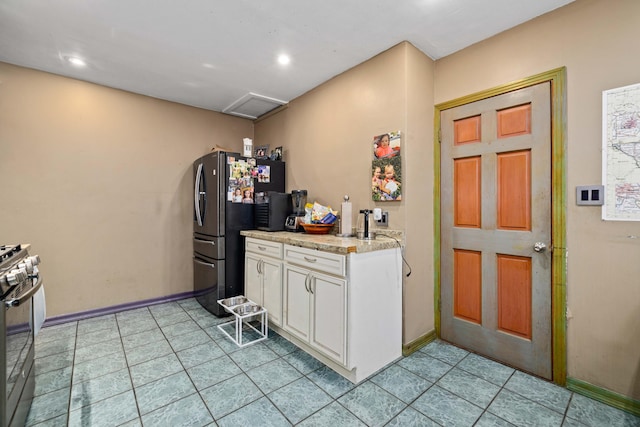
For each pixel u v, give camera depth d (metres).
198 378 1.94
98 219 3.07
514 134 2.06
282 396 1.76
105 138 3.10
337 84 2.84
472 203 2.30
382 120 2.40
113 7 1.88
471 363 2.14
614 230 1.69
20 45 2.33
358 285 1.89
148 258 3.38
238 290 3.13
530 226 2.00
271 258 2.59
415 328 2.33
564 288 1.85
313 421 1.56
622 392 1.66
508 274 2.11
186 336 2.57
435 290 2.52
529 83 1.99
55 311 2.84
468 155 2.31
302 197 3.08
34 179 2.74
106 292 3.12
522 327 2.04
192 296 3.69
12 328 1.35
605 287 1.72
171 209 3.54
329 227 2.68
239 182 3.14
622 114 1.66
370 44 2.31
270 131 3.87
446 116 2.45
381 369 2.05
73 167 2.93
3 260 1.46
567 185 1.84
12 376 1.35
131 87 3.14
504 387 1.85
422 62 2.39
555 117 1.88
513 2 1.83
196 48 2.39
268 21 2.04
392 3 1.85
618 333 1.68
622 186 1.66
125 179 3.23
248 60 2.57
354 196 2.66
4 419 1.22
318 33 2.17
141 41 2.28
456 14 1.94
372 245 1.96
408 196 2.26
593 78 1.75
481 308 2.25
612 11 1.68
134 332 2.65
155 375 1.98
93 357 2.21
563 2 1.82
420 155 2.37
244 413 1.62
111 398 1.74
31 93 2.72
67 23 2.05
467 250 2.34
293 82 3.00
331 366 2.07
